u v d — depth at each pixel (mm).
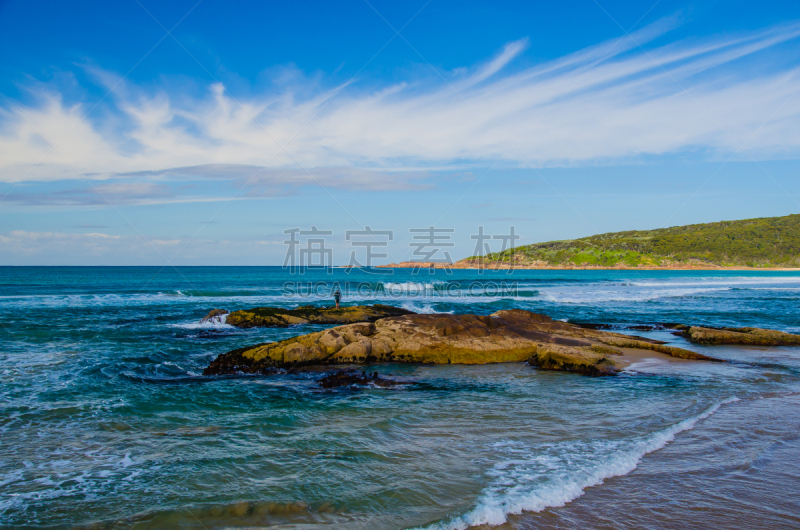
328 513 4867
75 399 9258
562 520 4715
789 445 6820
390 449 6637
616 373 11969
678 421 7891
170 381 11102
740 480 5652
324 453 6480
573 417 8203
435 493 5273
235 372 12078
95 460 6289
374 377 11398
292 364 12539
